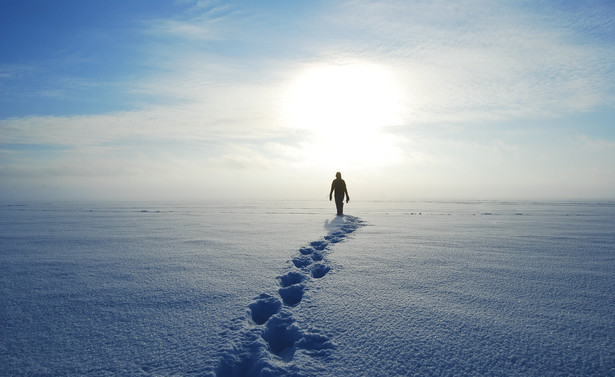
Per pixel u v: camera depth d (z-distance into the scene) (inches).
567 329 97.2
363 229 352.2
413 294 130.1
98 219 498.6
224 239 277.7
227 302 122.6
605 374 74.2
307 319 106.7
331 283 146.3
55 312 114.2
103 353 86.1
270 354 86.0
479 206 952.3
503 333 94.7
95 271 169.8
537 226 381.7
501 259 195.3
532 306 116.2
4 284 147.1
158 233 321.7
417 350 85.4
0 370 78.6
